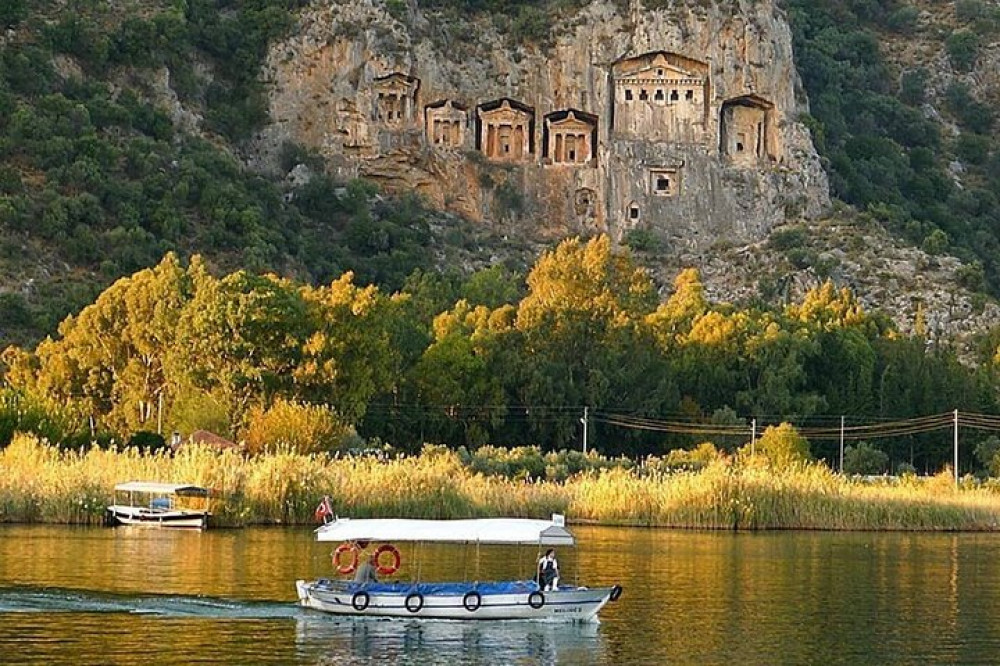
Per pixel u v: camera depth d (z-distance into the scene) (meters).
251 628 180.50
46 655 165.88
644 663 169.75
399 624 185.12
